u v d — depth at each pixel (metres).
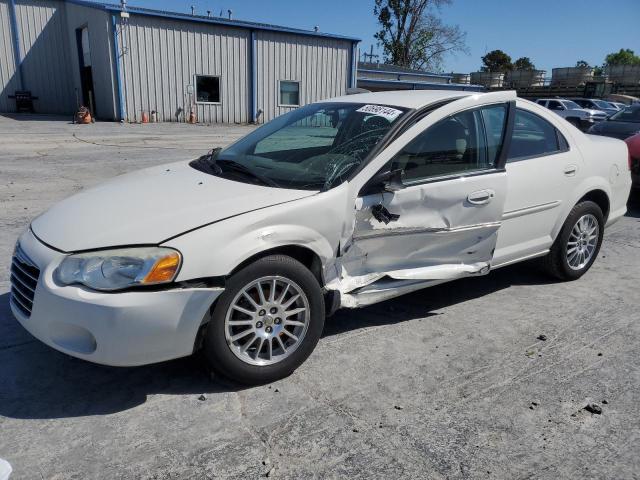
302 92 25.58
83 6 22.41
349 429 2.80
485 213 3.95
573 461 2.62
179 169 3.93
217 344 2.97
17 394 3.00
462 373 3.37
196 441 2.67
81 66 24.52
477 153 3.93
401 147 3.53
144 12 20.81
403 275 3.71
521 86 54.41
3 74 24.47
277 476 2.46
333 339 3.76
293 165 3.62
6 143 13.84
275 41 24.22
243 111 24.17
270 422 2.84
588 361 3.55
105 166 10.66
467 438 2.76
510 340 3.82
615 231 6.91
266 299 3.12
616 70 51.97
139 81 21.45
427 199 3.63
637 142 7.86
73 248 2.83
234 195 3.22
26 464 2.47
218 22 22.42
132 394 3.04
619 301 4.56
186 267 2.79
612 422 2.92
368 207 3.40
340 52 26.22
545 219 4.50
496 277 5.09
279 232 3.05
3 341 3.54
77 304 2.69
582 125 25.58
